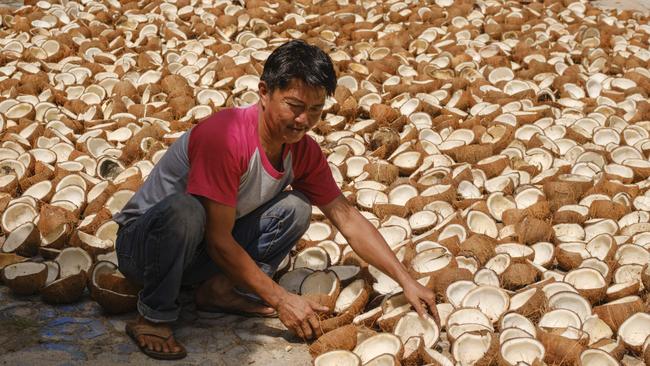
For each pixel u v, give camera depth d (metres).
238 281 3.35
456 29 7.82
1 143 5.39
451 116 5.89
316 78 2.99
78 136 5.59
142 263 3.41
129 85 6.21
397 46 7.30
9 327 3.60
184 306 3.83
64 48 7.02
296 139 3.15
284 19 8.12
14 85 6.29
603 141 5.68
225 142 3.17
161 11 8.16
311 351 3.44
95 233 4.34
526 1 9.15
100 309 3.78
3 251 4.15
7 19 7.88
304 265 4.11
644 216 4.59
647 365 3.43
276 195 3.57
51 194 4.76
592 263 4.12
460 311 3.64
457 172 5.06
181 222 3.21
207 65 6.72
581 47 7.62
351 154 5.42
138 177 4.80
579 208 4.67
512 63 7.09
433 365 3.30
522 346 3.38
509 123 5.82
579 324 3.60
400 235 4.42
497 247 4.27
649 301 3.89
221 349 3.53
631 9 9.56
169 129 5.68
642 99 6.40
